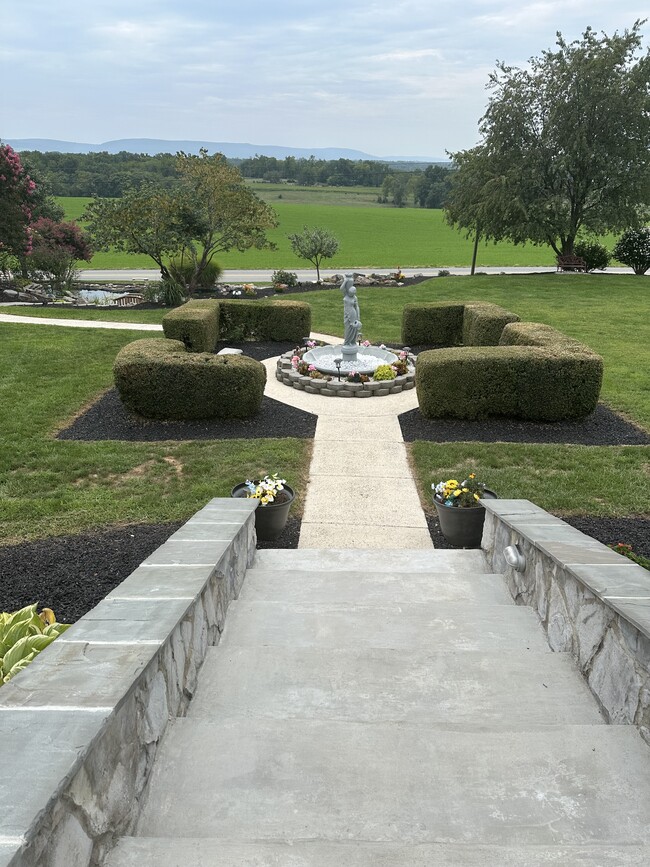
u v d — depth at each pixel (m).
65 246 34.28
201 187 25.53
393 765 2.13
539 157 29.95
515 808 1.95
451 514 6.20
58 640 2.22
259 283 32.91
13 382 12.22
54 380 12.39
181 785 2.07
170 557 3.54
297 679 2.99
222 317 17.19
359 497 7.60
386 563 5.52
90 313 20.91
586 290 25.47
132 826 1.90
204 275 28.14
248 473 8.07
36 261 30.53
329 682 2.96
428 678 3.02
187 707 2.77
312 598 4.52
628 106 28.00
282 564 5.48
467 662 3.17
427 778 2.07
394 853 1.61
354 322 13.43
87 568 5.64
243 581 4.82
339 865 1.57
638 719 2.43
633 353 15.05
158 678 2.29
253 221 26.22
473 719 2.70
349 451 9.10
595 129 29.50
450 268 41.25
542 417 10.37
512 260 47.62
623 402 11.34
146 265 42.19
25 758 1.46
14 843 1.18
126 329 17.81
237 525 4.49
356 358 13.73
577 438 9.68
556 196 30.19
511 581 4.64
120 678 1.90
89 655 2.09
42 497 7.28
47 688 1.83
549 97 29.33
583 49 28.44
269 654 3.23
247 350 16.41
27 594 5.20
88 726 1.60
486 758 2.18
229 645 3.62
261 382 10.58
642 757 2.22
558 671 3.12
